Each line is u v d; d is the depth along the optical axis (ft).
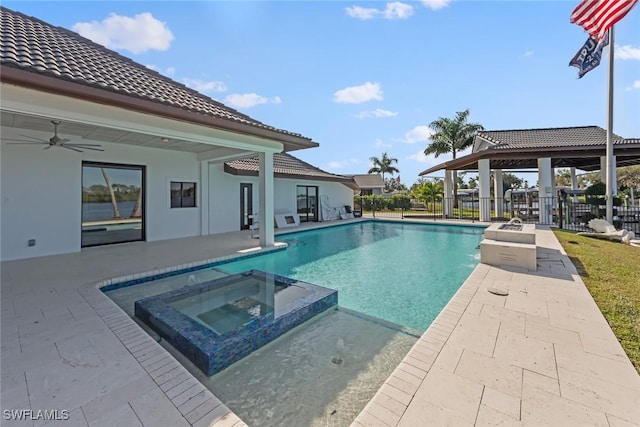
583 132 48.26
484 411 6.32
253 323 10.68
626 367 7.80
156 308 12.01
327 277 20.21
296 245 31.96
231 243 28.84
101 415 6.31
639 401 6.55
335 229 46.39
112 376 7.66
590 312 11.35
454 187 73.61
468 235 39.70
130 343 9.36
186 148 30.25
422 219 54.03
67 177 23.98
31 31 18.86
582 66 32.32
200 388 7.27
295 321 11.84
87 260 21.27
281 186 46.47
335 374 8.80
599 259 20.06
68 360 8.38
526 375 7.52
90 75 14.67
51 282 15.90
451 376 7.52
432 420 6.09
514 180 130.31
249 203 40.96
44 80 12.09
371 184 131.23
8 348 9.00
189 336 9.63
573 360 8.15
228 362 9.11
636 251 22.82
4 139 20.89
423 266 23.16
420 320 13.12
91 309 12.10
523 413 6.24
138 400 6.79
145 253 23.84
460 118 82.79
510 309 11.76
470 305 12.21
